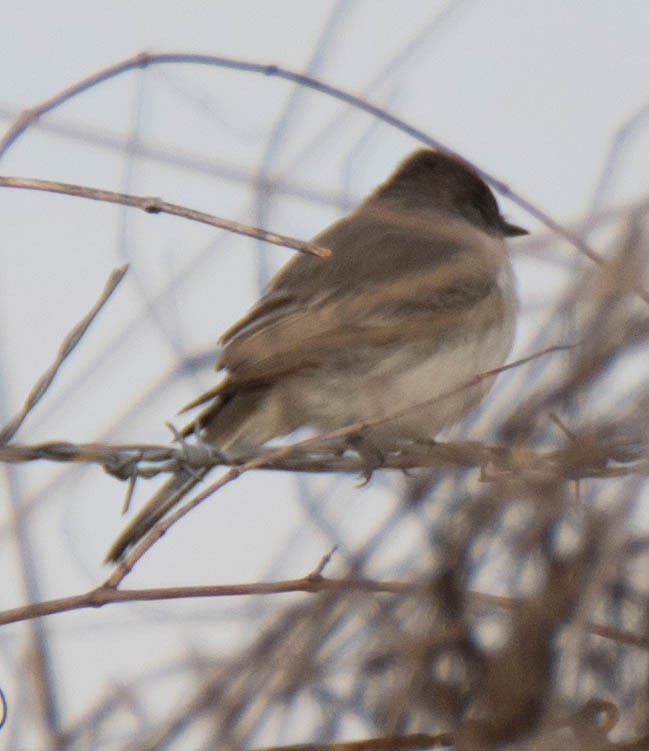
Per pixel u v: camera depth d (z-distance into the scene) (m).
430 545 6.74
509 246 7.62
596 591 6.30
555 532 6.55
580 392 6.59
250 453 9.12
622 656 6.92
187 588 7.19
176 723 6.79
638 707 6.86
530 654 6.54
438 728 6.77
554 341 6.79
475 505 6.69
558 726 6.54
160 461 8.88
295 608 6.89
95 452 8.26
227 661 6.90
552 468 6.62
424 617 6.75
